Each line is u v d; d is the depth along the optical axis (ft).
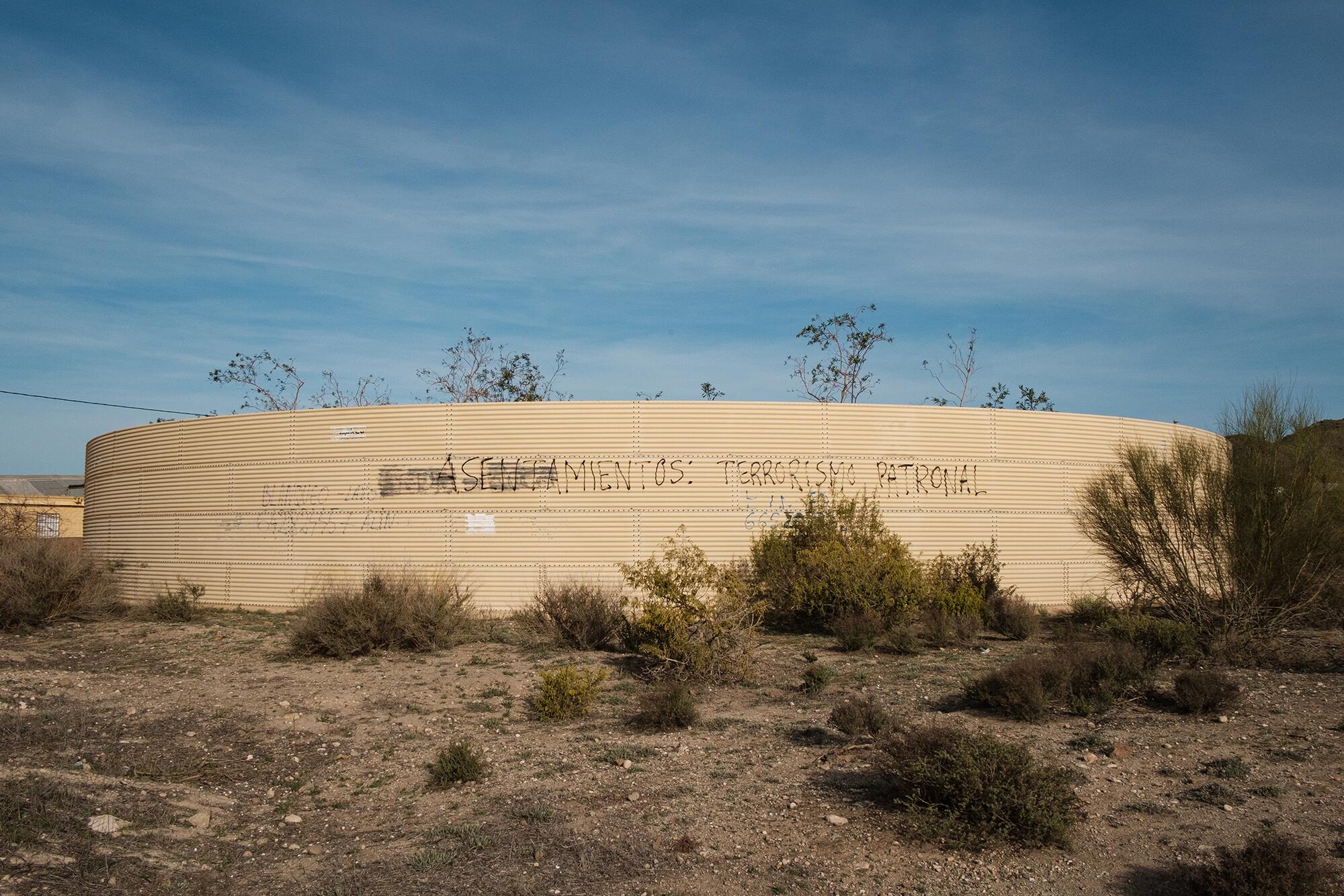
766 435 58.29
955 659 41.55
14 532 106.93
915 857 18.93
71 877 18.42
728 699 34.37
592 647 45.39
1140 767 24.17
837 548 51.78
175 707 32.76
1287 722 28.50
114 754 27.35
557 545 57.00
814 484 58.34
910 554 55.21
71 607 55.93
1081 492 59.06
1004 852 19.03
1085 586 62.69
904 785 22.09
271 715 31.78
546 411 57.88
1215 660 39.04
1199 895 16.70
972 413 61.11
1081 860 18.54
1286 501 40.22
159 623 55.47
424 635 44.47
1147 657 35.91
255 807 23.59
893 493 59.11
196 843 21.04
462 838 20.68
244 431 62.80
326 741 29.12
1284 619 41.68
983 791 19.84
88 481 77.61
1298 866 16.28
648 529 57.11
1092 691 31.09
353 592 48.03
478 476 57.82
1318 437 41.88
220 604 62.44
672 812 21.80
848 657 42.86
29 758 26.55
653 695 31.22
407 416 58.95
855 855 19.11
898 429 59.72
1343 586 42.65
